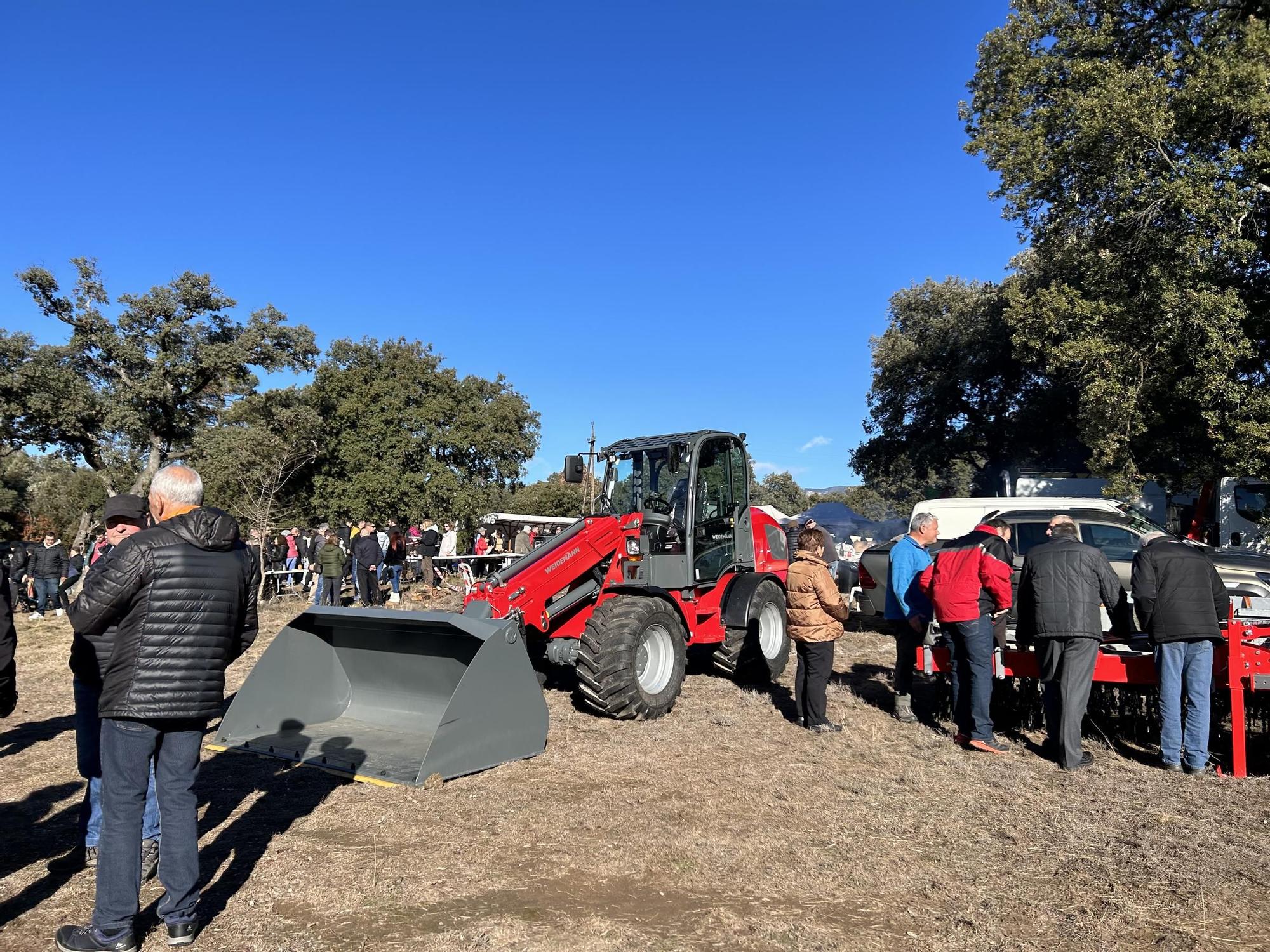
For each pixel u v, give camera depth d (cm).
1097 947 331
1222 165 1519
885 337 3478
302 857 414
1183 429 1889
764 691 807
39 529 4597
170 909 327
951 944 334
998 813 480
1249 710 614
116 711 315
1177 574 548
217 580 335
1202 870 400
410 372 3281
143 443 3159
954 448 3291
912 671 696
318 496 3133
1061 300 1692
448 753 530
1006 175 1730
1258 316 1648
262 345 3167
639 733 641
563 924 348
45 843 441
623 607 682
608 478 855
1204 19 1688
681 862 412
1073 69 1653
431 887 382
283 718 614
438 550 2184
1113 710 655
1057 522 595
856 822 466
